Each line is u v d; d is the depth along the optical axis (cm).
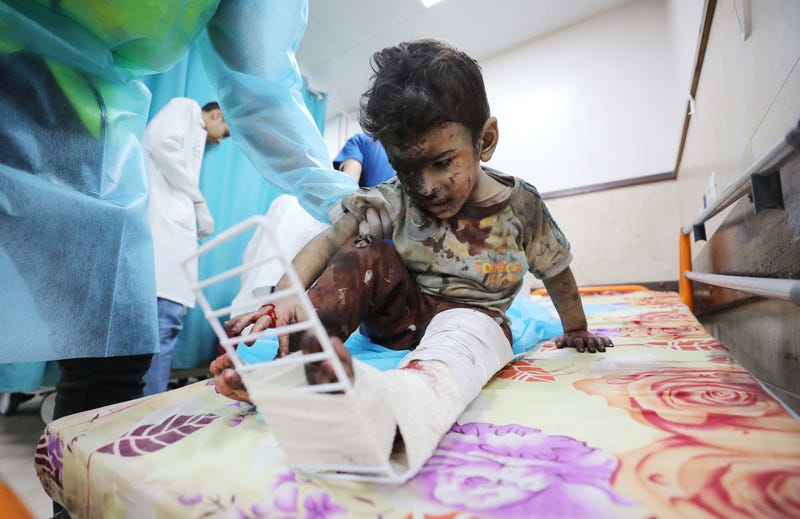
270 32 81
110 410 50
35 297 57
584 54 235
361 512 26
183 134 141
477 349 50
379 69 61
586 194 221
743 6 84
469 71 57
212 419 45
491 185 67
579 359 66
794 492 25
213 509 28
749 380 49
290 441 31
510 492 27
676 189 204
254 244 158
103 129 67
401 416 31
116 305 67
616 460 31
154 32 69
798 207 60
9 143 57
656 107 215
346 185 83
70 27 63
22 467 97
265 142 86
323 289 52
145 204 75
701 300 150
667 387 48
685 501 25
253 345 60
